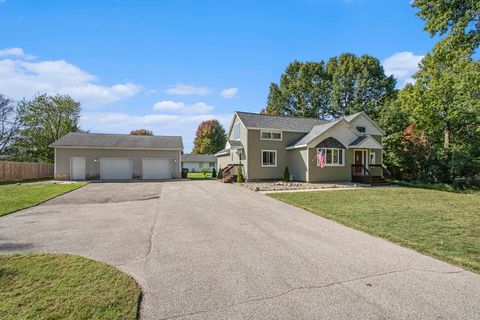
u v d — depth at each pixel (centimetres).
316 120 2542
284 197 1201
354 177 2039
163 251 507
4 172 2052
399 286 362
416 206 988
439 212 876
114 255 482
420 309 303
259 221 762
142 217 816
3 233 632
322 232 647
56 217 813
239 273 405
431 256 480
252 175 2108
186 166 5653
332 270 417
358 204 1027
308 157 1964
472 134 2173
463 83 1683
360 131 2295
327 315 290
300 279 384
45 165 2648
